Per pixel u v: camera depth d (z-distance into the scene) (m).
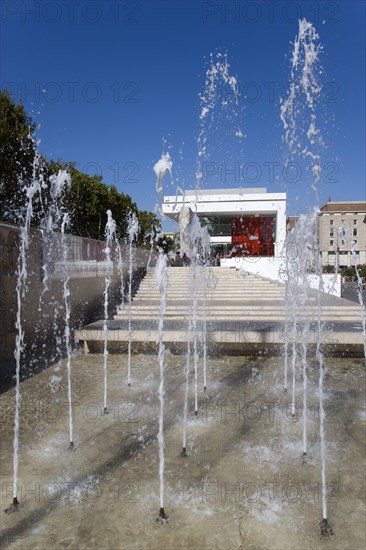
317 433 3.74
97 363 6.30
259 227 25.11
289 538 2.33
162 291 3.81
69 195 20.56
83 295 9.66
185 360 6.46
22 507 2.63
